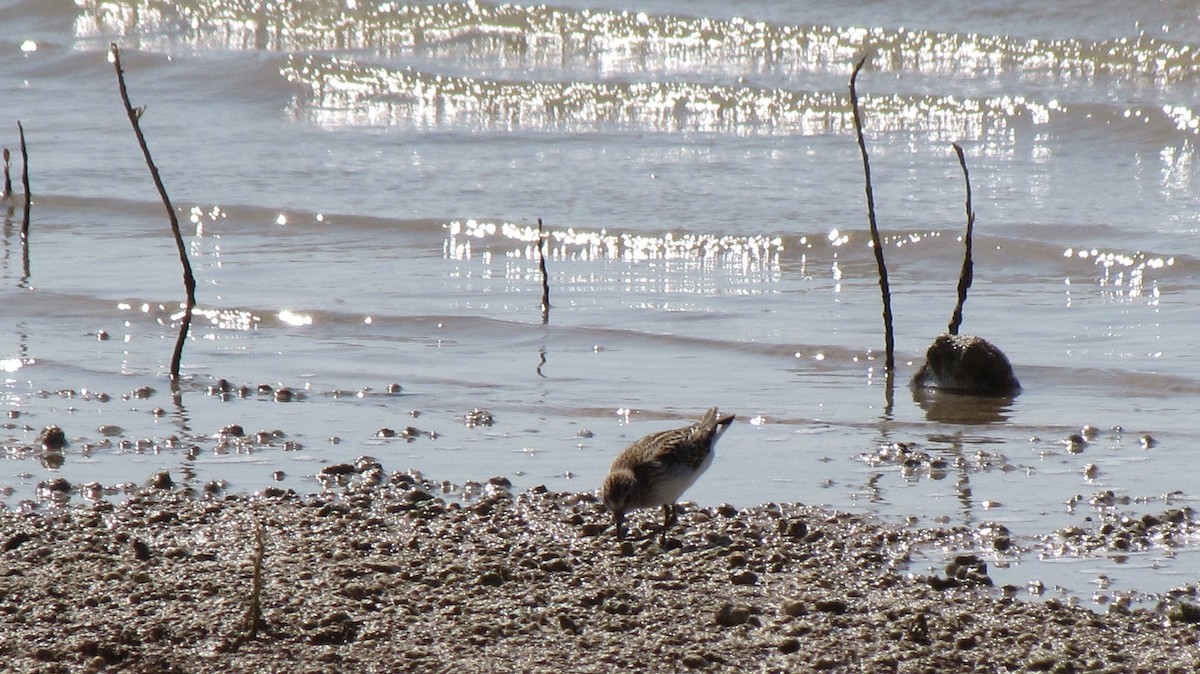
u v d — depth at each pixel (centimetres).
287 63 3416
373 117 3130
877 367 1590
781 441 1334
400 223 2272
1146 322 1730
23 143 2255
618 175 2567
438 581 966
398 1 3772
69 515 1105
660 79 3200
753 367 1592
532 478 1215
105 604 926
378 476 1210
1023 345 1650
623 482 1040
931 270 2014
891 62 3228
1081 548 1045
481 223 2248
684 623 900
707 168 2602
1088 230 2123
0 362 1591
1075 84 3005
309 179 2591
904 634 878
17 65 3606
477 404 1449
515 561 1005
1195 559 1020
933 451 1295
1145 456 1269
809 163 2622
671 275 2009
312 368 1585
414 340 1709
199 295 1894
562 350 1661
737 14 3525
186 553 1020
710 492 1190
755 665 844
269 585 956
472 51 3556
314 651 858
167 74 3478
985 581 973
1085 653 855
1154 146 2638
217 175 2627
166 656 852
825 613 912
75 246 2194
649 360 1617
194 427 1364
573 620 902
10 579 970
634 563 1009
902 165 2578
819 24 3394
